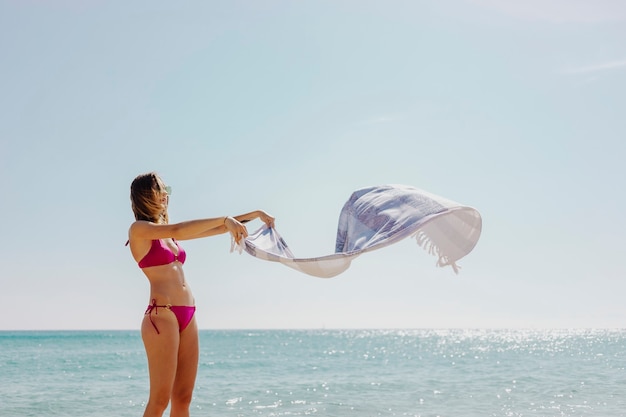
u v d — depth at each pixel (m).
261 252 4.00
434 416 11.66
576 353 42.72
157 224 4.04
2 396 15.12
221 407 13.41
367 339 104.06
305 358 37.31
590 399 13.87
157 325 4.07
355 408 13.02
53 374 21.80
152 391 4.07
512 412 11.95
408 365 29.19
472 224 4.17
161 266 4.16
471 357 38.12
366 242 4.04
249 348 57.78
